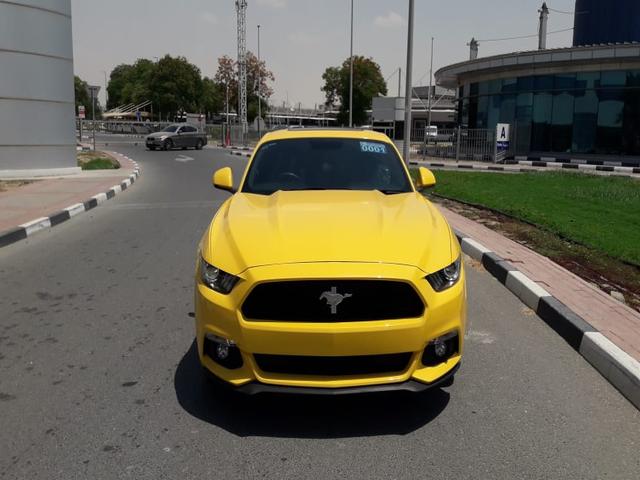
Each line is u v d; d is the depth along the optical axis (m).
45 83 17.83
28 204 12.39
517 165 25.52
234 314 3.38
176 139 38.41
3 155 17.33
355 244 3.55
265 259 3.45
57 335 5.11
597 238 8.42
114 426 3.57
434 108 76.88
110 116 97.50
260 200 4.58
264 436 3.45
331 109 77.38
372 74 66.75
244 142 43.72
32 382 4.19
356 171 5.12
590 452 3.28
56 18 17.89
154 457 3.23
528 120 27.77
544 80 27.08
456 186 15.64
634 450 3.31
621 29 29.56
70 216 11.52
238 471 3.10
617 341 4.55
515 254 7.53
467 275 7.07
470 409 3.77
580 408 3.80
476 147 27.97
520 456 3.23
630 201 12.44
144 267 7.47
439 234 3.88
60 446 3.35
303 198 4.49
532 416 3.68
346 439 3.41
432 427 3.54
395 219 3.98
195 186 17.06
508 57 27.69
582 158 26.45
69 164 18.97
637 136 24.98
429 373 3.45
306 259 3.42
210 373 3.56
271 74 80.56
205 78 92.06
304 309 3.33
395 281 3.33
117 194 15.26
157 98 79.25
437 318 3.42
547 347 4.82
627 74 24.94
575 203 12.13
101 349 4.79
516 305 5.93
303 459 3.21
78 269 7.43
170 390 4.04
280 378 3.38
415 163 26.25
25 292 6.44
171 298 6.15
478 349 4.76
